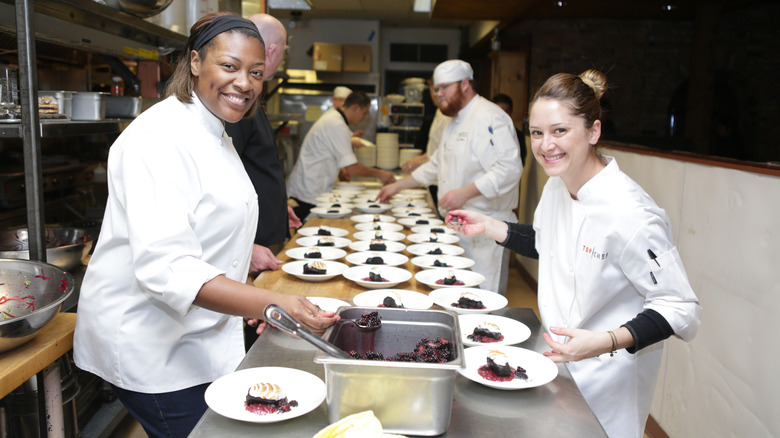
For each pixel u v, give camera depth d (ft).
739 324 6.53
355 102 15.46
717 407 6.93
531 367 4.25
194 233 4.20
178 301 3.78
